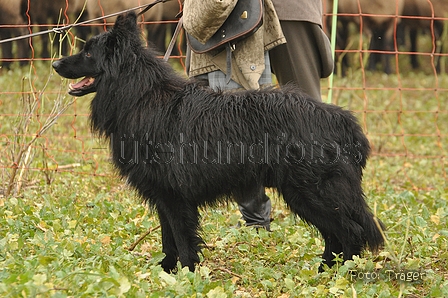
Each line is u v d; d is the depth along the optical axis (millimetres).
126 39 5469
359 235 5398
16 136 8312
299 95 5449
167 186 5418
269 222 6988
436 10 22359
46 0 18906
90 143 11086
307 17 6355
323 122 5293
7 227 6438
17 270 4617
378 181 9711
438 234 6383
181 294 4453
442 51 23625
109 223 6715
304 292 4746
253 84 5918
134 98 5422
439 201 8320
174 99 5445
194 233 5543
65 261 5020
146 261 5746
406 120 15797
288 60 6473
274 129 5262
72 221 6359
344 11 20844
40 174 9078
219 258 6082
